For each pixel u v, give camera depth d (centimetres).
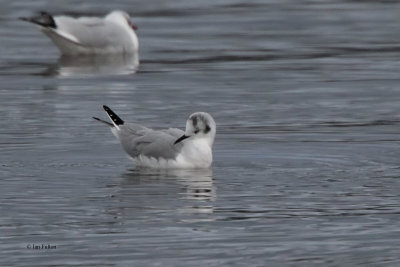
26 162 1622
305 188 1462
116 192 1441
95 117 1845
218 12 3450
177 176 1541
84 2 3619
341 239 1221
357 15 3366
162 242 1209
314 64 2584
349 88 2273
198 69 2528
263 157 1661
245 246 1195
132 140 1630
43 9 3472
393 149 1709
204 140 1592
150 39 3003
